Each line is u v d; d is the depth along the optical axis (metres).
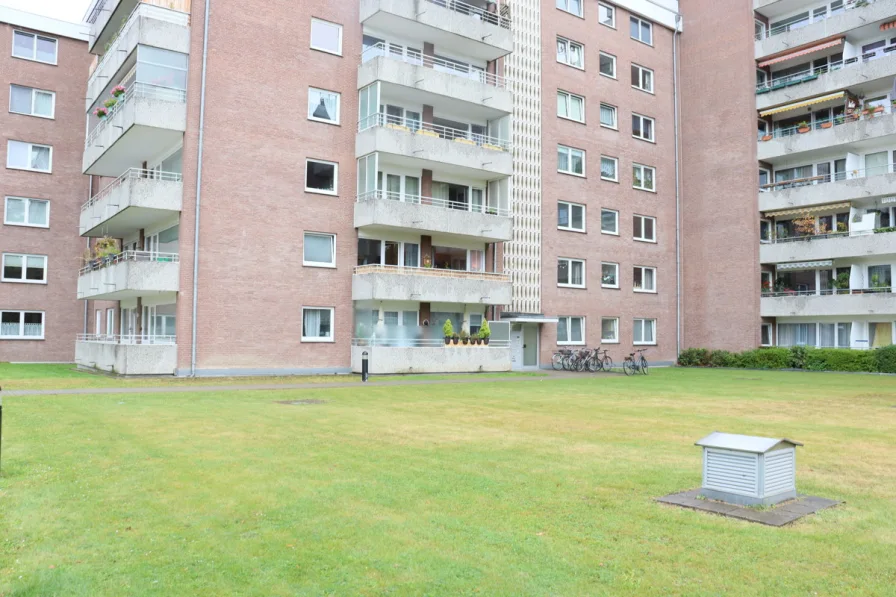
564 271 33.62
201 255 23.47
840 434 11.58
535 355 32.44
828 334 35.22
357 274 26.42
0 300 32.19
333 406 15.22
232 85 24.31
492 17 31.34
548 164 33.16
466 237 29.33
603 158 35.56
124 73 25.94
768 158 36.31
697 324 37.75
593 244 34.69
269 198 24.89
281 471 8.27
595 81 35.34
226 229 23.97
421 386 21.12
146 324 26.58
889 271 33.44
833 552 5.48
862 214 34.38
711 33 37.84
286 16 25.61
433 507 6.74
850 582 4.90
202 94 23.69
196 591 4.78
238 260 24.16
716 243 37.12
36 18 33.38
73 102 34.25
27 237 32.88
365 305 26.45
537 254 32.44
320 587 4.84
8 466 8.37
